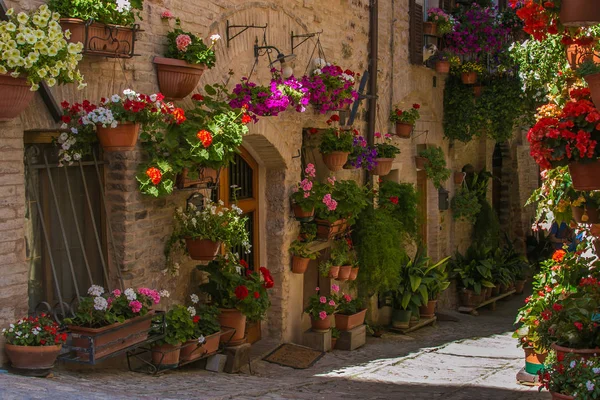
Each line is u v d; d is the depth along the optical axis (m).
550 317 7.22
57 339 5.84
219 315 8.23
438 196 15.02
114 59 6.81
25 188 6.35
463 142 15.66
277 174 9.98
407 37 13.40
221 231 7.72
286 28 9.78
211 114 7.59
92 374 6.54
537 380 8.34
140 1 6.51
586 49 7.80
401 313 12.52
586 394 5.95
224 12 8.44
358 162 11.09
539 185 19.42
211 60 7.54
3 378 5.35
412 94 13.78
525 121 14.38
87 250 7.01
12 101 5.42
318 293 11.41
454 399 7.50
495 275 15.66
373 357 10.31
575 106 6.00
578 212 7.38
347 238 11.35
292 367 9.20
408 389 8.08
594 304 7.12
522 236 18.55
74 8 5.95
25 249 6.05
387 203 12.41
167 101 7.46
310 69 10.42
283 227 10.00
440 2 14.49
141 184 7.03
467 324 13.80
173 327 7.20
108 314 6.21
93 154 6.90
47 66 5.41
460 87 14.72
